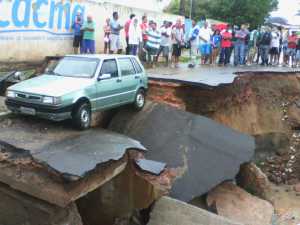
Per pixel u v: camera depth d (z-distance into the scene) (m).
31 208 8.68
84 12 19.64
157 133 13.21
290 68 22.55
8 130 10.59
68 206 8.45
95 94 11.55
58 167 8.28
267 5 44.34
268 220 12.23
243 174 14.48
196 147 12.95
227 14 44.06
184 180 11.78
